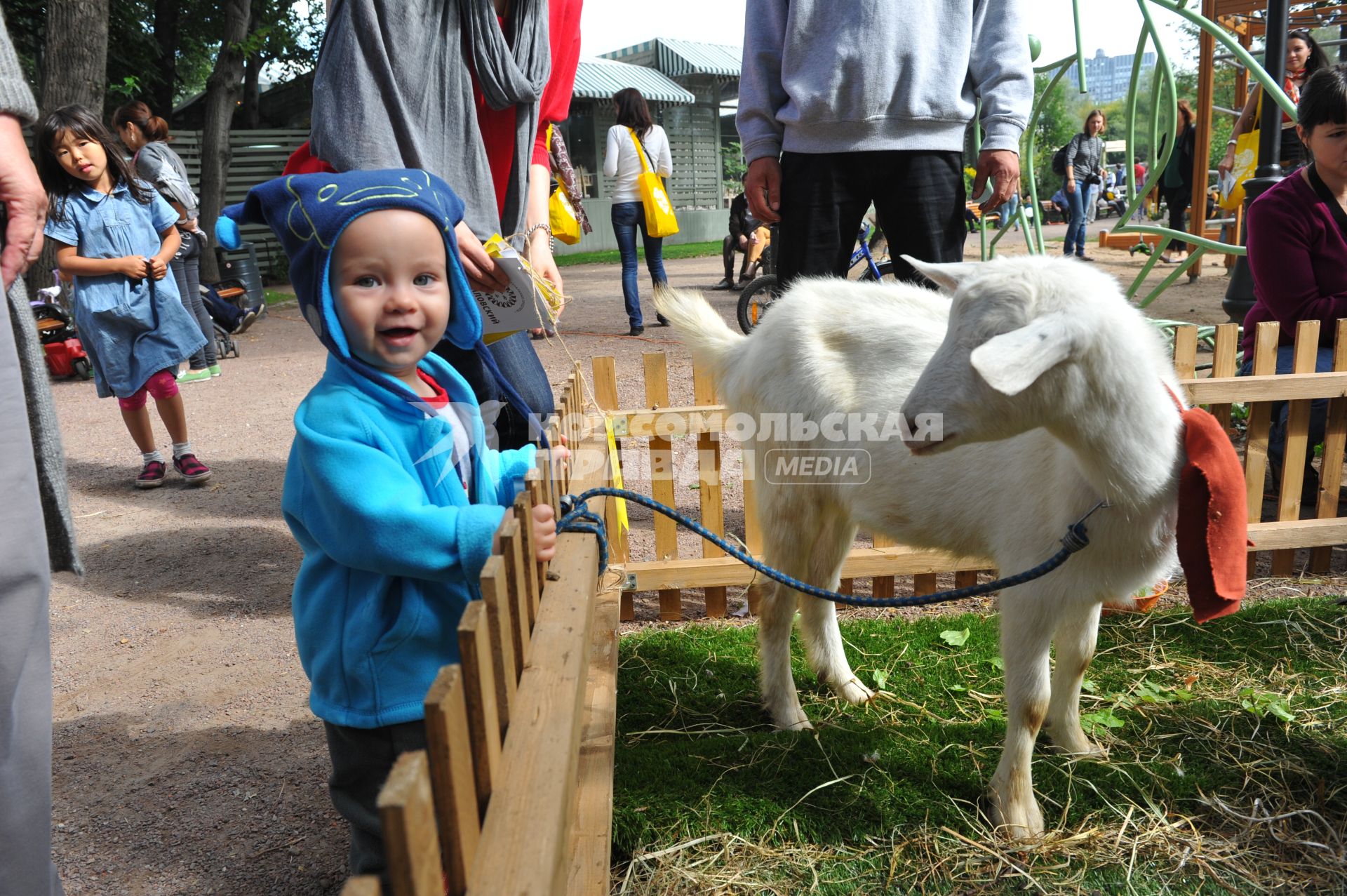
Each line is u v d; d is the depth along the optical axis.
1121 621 3.36
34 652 1.61
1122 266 12.73
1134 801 2.38
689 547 4.09
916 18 3.18
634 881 2.16
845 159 3.35
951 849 2.23
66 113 5.13
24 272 1.85
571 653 1.48
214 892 2.23
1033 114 4.94
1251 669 3.02
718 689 3.05
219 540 4.64
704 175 26.19
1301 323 3.58
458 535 1.54
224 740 2.89
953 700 2.94
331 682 1.69
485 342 2.38
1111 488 1.94
